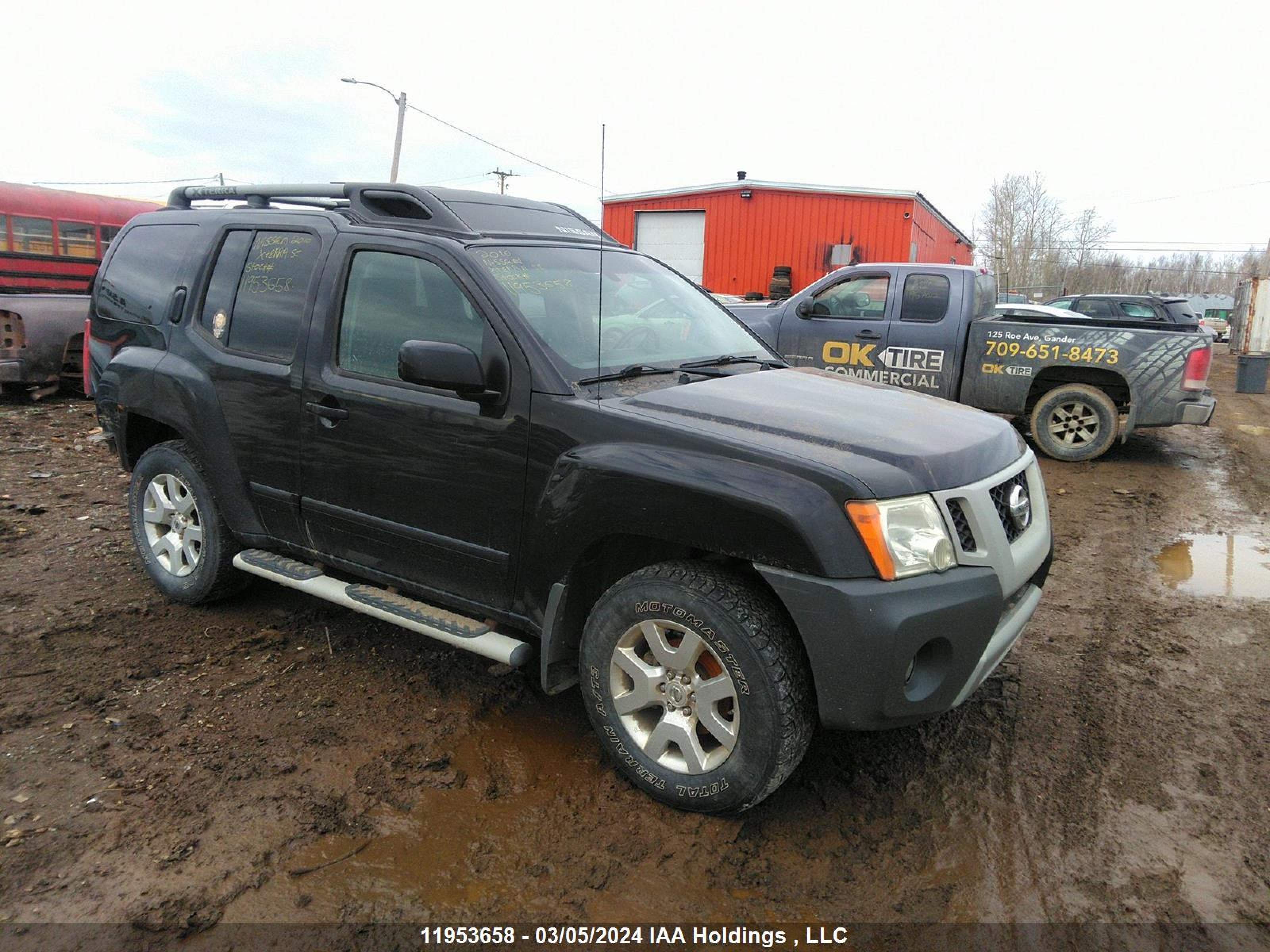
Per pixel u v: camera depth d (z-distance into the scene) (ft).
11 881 8.18
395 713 11.43
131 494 14.87
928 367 29.89
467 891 8.27
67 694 11.62
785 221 75.05
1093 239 216.13
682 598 8.89
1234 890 8.41
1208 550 19.66
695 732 9.20
